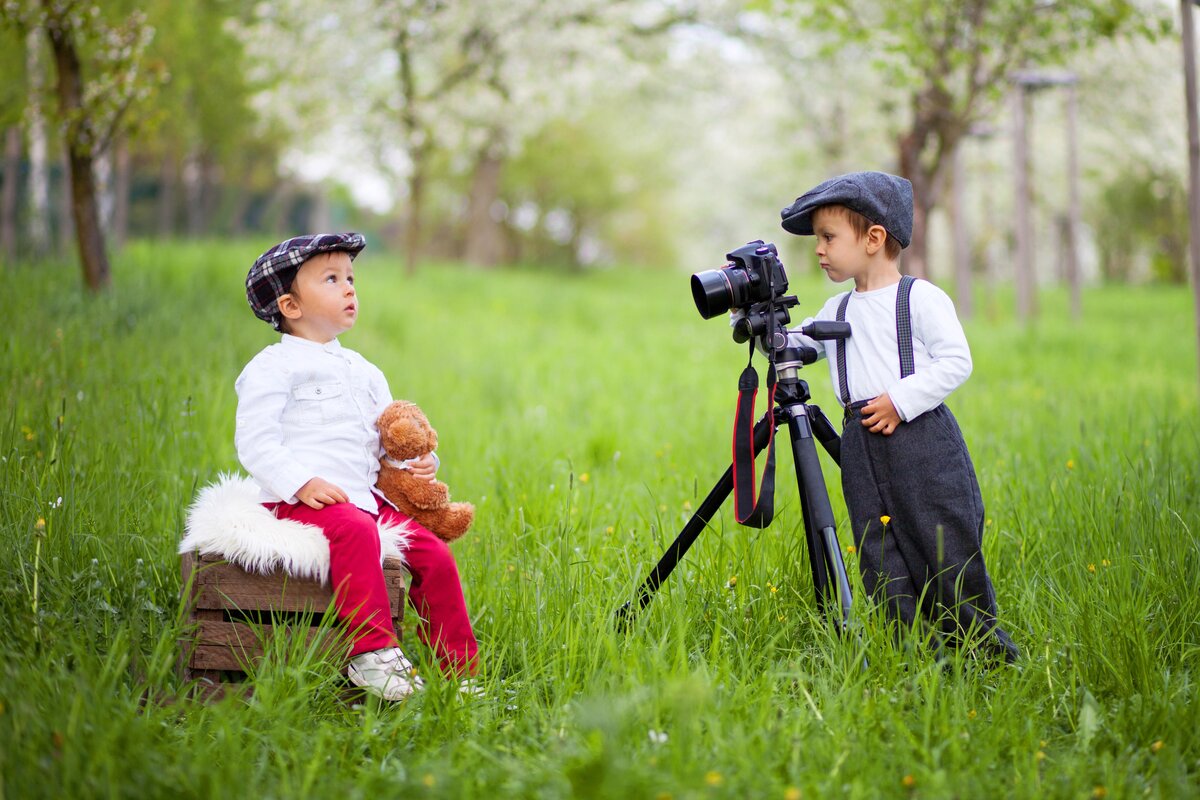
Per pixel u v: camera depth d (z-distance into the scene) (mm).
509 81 17984
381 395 3016
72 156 7477
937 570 2861
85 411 4188
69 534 2998
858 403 2947
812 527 2979
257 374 2793
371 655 2627
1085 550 3361
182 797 2016
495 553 3441
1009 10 8930
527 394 6895
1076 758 2336
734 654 2822
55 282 7648
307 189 27234
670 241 46969
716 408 6457
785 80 19172
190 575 2705
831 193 2893
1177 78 16641
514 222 36156
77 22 7227
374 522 2756
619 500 4184
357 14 16406
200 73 15922
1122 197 26812
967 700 2586
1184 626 2908
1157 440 4711
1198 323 5316
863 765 2215
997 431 5508
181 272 9859
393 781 2154
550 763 2188
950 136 10352
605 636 2723
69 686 2279
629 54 18531
